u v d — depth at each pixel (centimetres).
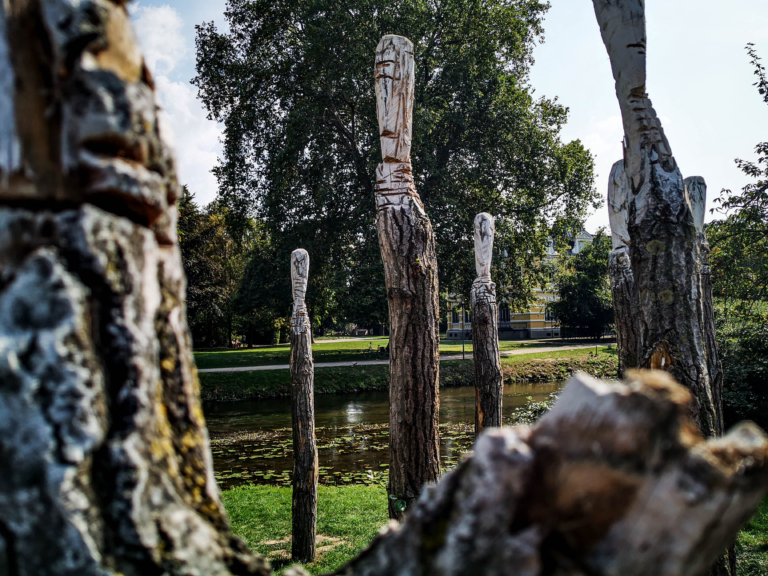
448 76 2055
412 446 365
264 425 1695
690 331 260
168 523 85
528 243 2236
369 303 1994
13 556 74
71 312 78
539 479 73
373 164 1948
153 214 90
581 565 71
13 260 79
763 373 1091
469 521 74
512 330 4503
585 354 2758
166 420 95
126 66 87
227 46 2227
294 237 2134
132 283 87
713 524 69
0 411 74
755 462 70
